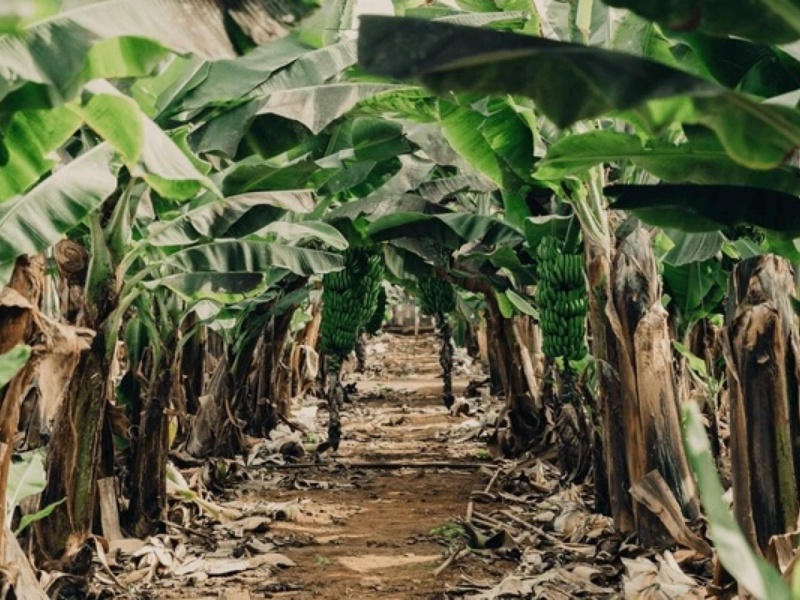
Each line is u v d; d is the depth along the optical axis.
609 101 1.70
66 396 5.15
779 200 3.59
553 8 5.96
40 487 4.46
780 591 1.64
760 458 4.18
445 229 8.18
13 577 3.53
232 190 6.45
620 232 5.94
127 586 5.78
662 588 4.76
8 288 3.51
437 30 1.79
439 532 7.34
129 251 5.63
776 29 2.24
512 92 1.85
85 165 4.25
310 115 5.26
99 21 2.63
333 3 6.12
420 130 6.74
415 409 17.81
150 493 6.92
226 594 5.68
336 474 10.72
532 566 5.96
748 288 4.25
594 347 6.34
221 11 2.62
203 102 5.37
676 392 5.70
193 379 10.93
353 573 6.29
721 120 1.94
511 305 10.55
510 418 11.25
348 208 8.09
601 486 7.25
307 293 11.08
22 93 2.78
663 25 2.27
